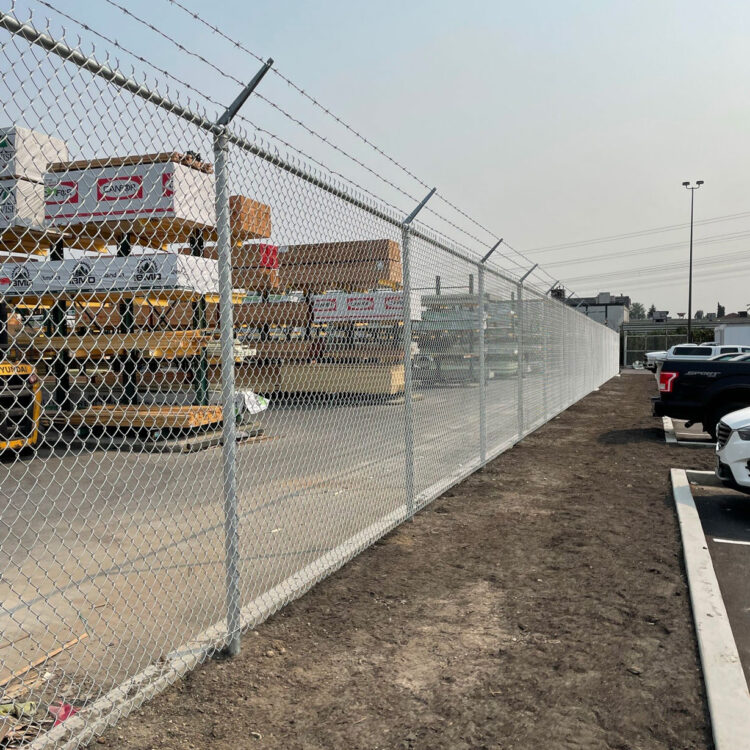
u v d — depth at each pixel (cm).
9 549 530
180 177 401
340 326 571
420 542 557
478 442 891
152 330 962
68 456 973
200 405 1085
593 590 446
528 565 499
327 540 545
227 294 346
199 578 464
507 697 310
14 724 276
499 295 1000
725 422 687
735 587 462
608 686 319
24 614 399
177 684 318
